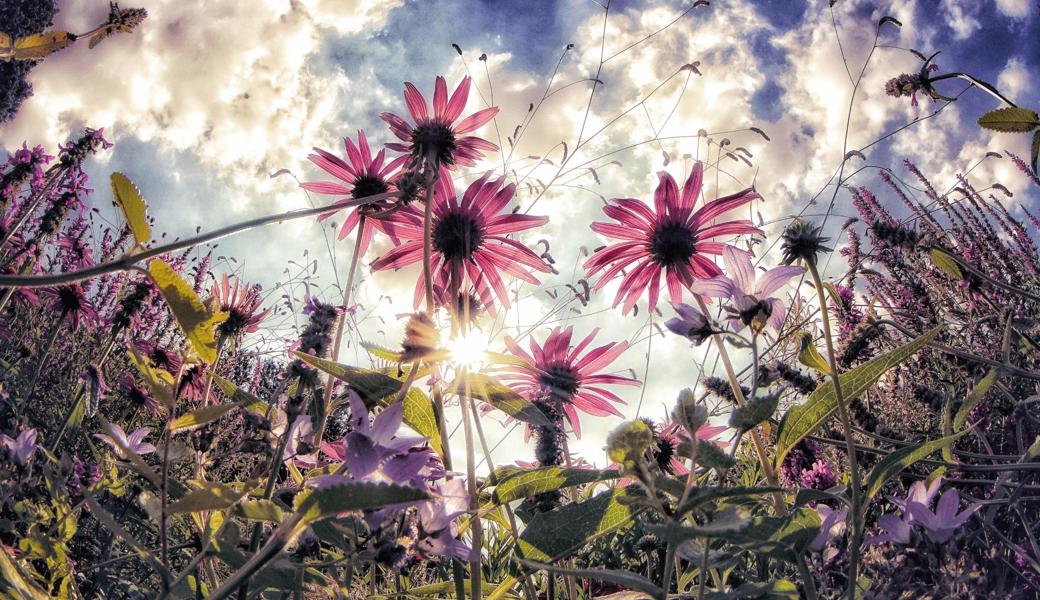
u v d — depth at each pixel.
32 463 0.31
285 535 0.15
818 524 0.22
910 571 0.23
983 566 0.27
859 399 0.39
